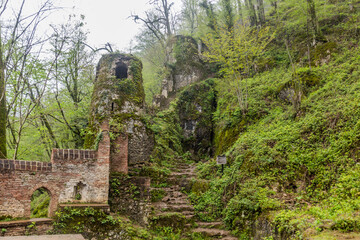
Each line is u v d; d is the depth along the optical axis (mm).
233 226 10391
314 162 10031
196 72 24750
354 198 7461
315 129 11195
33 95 15430
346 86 12594
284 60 19953
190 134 20812
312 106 12680
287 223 7328
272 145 12117
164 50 28125
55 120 18031
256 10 24344
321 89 13547
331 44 17031
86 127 15742
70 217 9055
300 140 11289
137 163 14547
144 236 9750
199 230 10547
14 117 13992
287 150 11289
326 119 11141
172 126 20078
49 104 15914
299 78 15320
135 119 15078
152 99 24078
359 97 10883
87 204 9703
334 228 6105
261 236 8508
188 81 24344
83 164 10094
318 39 18281
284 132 12375
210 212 11797
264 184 10570
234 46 16922
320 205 8359
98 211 9602
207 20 25812
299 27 21000
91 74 19250
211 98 22281
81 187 10023
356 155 8945
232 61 17547
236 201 10305
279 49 21281
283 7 22562
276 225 7801
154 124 18891
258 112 15891
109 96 14898
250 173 11477
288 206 8883
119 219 10000
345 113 10562
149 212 11148
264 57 21250
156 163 15312
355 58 14672
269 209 9078
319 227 6270
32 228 8367
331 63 15734
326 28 19375
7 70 11531
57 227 8781
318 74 15078
